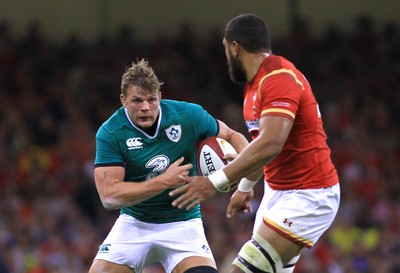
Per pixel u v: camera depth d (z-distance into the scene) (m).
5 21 68.69
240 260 21.88
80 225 50.50
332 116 65.12
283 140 20.56
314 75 69.62
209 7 70.31
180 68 68.69
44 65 67.00
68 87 65.25
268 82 21.03
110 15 70.25
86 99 63.62
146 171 24.34
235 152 23.94
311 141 21.78
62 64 67.69
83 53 68.62
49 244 48.12
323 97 67.88
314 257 49.09
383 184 58.31
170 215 25.19
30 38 68.25
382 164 60.62
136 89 23.34
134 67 23.81
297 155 21.73
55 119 61.41
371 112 66.25
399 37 72.50
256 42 21.69
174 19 70.75
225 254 47.84
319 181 21.81
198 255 24.94
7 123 59.88
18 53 67.69
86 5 69.75
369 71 70.69
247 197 23.33
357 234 52.50
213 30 70.19
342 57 70.69
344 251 51.09
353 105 66.75
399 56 71.88
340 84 69.25
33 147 58.00
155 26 70.75
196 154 24.67
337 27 71.81
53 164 56.53
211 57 69.25
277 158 21.95
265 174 22.52
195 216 25.64
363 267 49.62
